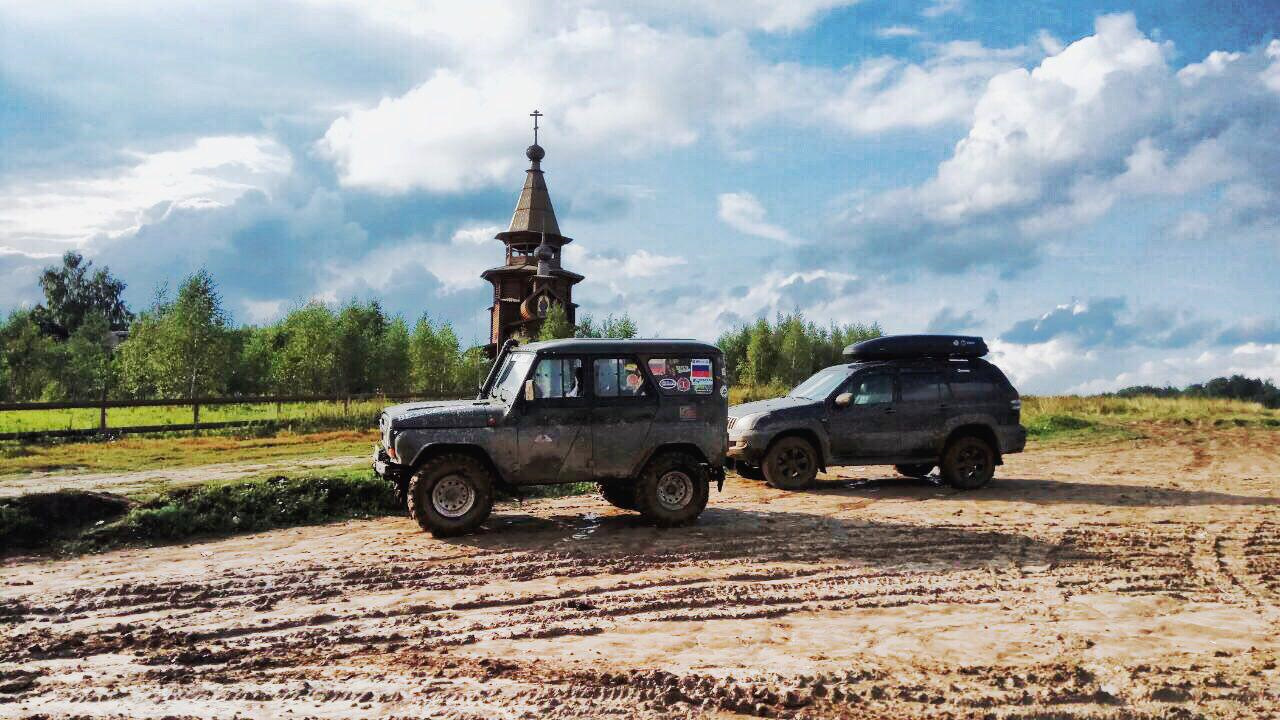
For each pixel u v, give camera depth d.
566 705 4.38
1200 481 13.88
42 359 53.72
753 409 13.03
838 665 5.02
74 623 6.02
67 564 7.94
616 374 9.52
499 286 57.62
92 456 16.36
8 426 22.72
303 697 4.53
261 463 14.75
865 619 6.04
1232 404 31.47
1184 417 28.00
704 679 4.74
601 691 4.58
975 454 13.06
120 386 36.94
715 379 9.82
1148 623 5.94
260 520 9.74
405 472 9.28
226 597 6.71
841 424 12.69
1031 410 29.44
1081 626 5.86
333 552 8.33
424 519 8.92
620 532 9.31
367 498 10.70
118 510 9.49
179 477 12.55
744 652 5.29
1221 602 6.52
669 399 9.61
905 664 5.05
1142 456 18.00
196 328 33.50
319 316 45.41
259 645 5.47
